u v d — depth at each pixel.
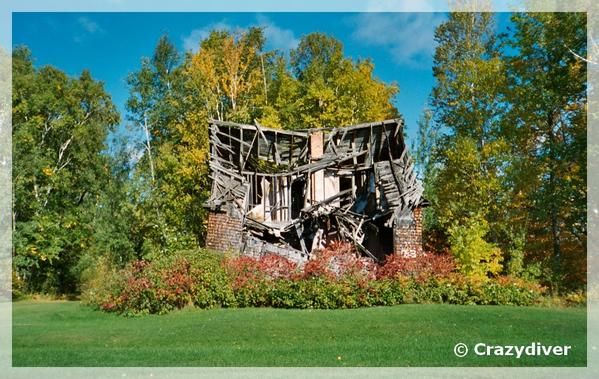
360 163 31.98
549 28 25.56
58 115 37.41
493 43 35.06
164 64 39.44
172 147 36.72
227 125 29.95
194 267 18.91
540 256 27.20
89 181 37.19
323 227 30.92
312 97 35.69
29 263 29.58
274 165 32.88
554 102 25.53
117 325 15.09
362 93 35.88
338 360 10.23
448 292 19.39
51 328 14.55
